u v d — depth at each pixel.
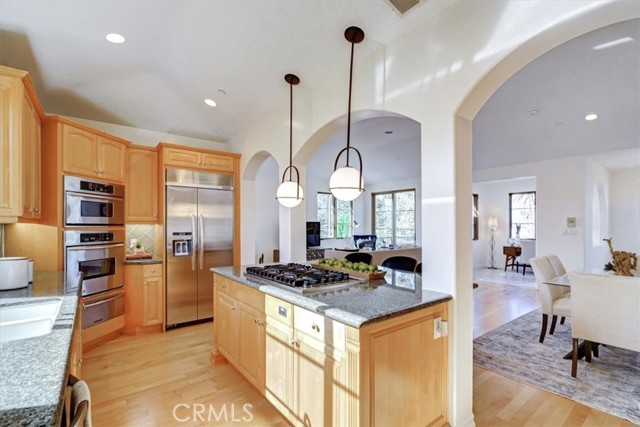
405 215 8.69
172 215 3.94
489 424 2.08
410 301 1.81
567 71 3.25
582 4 1.50
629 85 3.43
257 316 2.31
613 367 2.85
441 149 2.02
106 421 2.11
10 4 2.28
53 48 2.77
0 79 2.10
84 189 3.21
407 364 1.72
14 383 0.85
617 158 5.80
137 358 3.09
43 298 1.90
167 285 3.88
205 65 3.07
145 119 4.09
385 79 2.40
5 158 2.12
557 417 2.16
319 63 2.80
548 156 5.72
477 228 9.01
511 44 1.73
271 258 6.96
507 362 2.96
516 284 6.54
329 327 1.66
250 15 2.42
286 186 2.75
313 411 1.77
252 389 2.53
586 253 5.55
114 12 2.42
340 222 9.03
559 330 3.80
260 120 4.01
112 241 3.54
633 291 2.39
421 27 2.16
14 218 2.17
